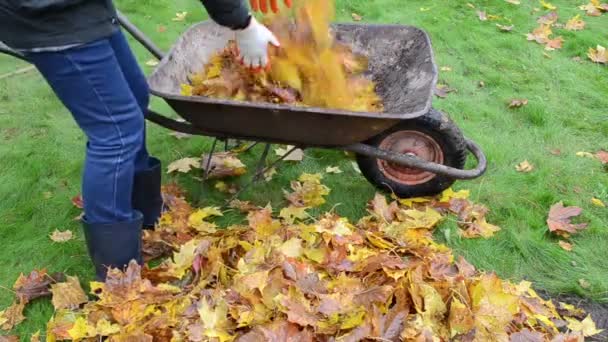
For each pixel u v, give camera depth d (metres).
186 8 4.75
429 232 2.63
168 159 3.11
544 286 2.44
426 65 2.55
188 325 2.01
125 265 2.23
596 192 2.94
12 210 2.76
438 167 2.47
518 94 3.75
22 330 2.20
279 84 2.60
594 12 4.77
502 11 4.78
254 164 3.09
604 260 2.56
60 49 1.77
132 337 1.93
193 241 2.36
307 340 1.93
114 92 1.92
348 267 2.26
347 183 2.96
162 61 2.47
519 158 3.18
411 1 4.92
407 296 2.12
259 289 2.08
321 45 2.67
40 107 3.52
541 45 4.32
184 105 2.27
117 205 2.11
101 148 1.98
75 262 2.49
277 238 2.38
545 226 2.73
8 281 2.40
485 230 2.67
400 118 2.15
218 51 2.81
